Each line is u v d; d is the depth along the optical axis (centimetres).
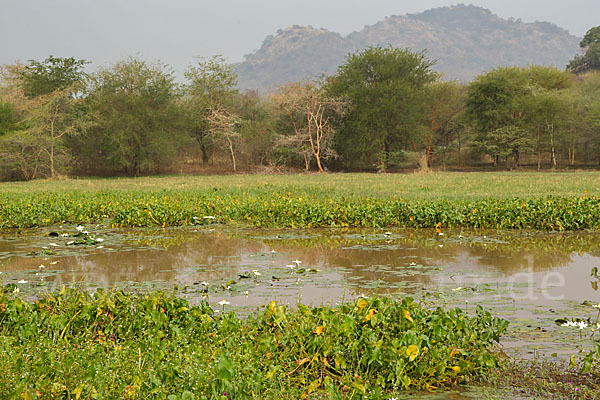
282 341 479
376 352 450
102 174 5309
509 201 1598
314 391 431
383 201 1708
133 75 4928
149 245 1171
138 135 4866
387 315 511
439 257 1011
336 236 1287
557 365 487
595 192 2150
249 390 410
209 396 394
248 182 3350
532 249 1098
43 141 4284
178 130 5144
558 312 639
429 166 5628
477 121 5438
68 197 2066
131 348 464
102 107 4819
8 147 4203
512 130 5200
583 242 1180
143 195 2152
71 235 1305
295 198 1878
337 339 474
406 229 1388
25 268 928
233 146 5431
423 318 515
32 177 4503
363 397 408
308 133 5209
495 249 1100
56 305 562
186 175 5047
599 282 797
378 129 5041
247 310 638
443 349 477
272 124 5481
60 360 433
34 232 1380
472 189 2409
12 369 407
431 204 1505
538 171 4906
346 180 3469
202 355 438
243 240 1238
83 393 386
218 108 5328
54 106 4462
